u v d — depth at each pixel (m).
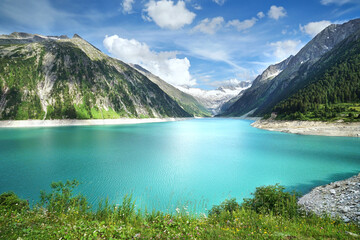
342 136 84.25
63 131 115.88
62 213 13.10
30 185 31.53
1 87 171.75
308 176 36.06
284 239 9.46
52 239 8.32
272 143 73.19
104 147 65.19
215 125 184.62
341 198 21.78
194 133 110.94
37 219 11.44
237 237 9.68
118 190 30.28
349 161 45.75
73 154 54.19
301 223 12.81
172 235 9.39
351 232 10.75
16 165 43.00
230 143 74.62
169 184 32.78
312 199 24.44
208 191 30.23
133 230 9.92
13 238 8.17
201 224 11.97
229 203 18.30
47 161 46.44
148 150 60.88
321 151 56.88
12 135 94.44
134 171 39.62
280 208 16.12
